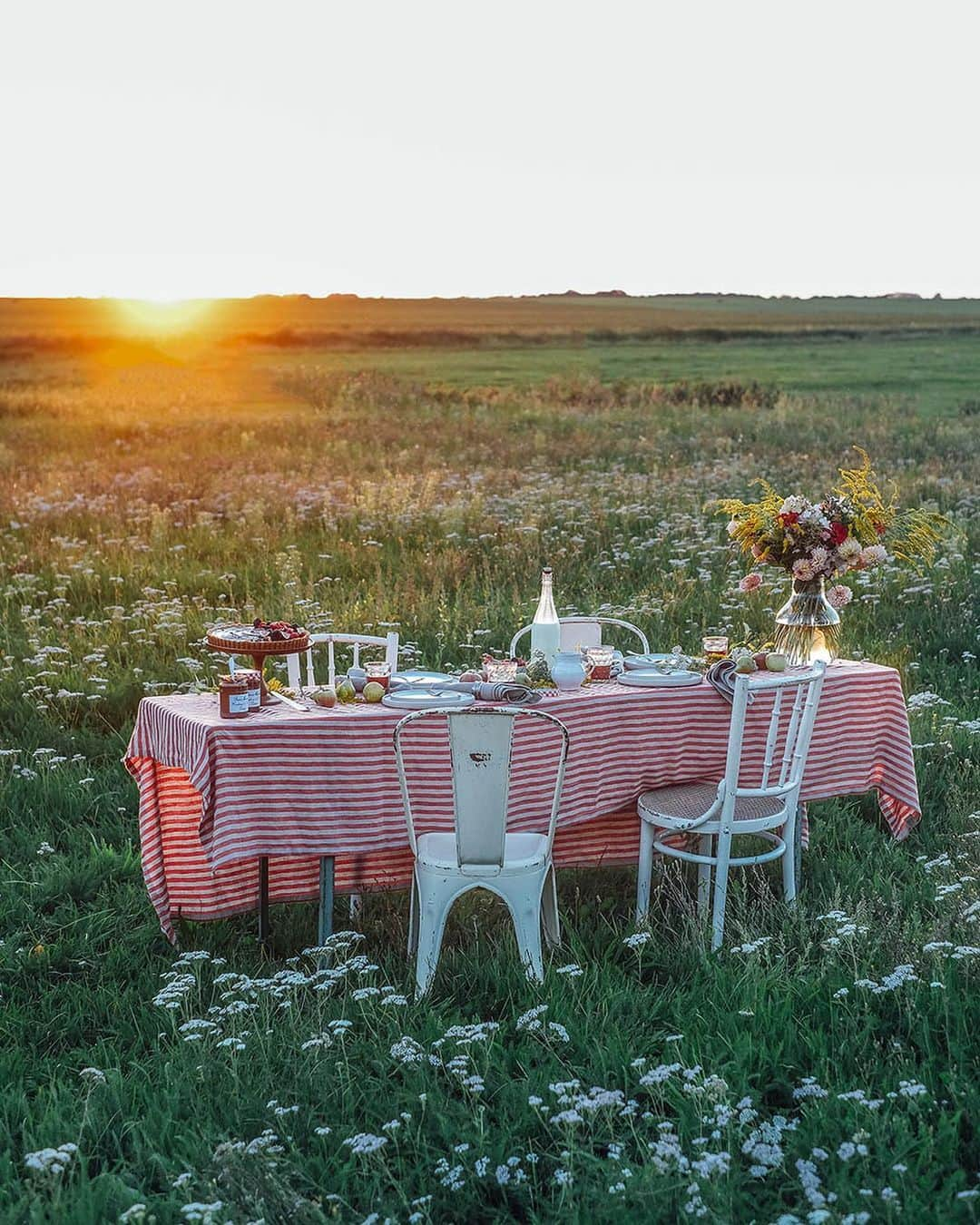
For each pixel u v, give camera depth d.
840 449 23.03
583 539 14.05
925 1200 3.45
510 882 5.11
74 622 10.78
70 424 29.64
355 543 14.39
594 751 5.82
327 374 46.25
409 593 11.27
